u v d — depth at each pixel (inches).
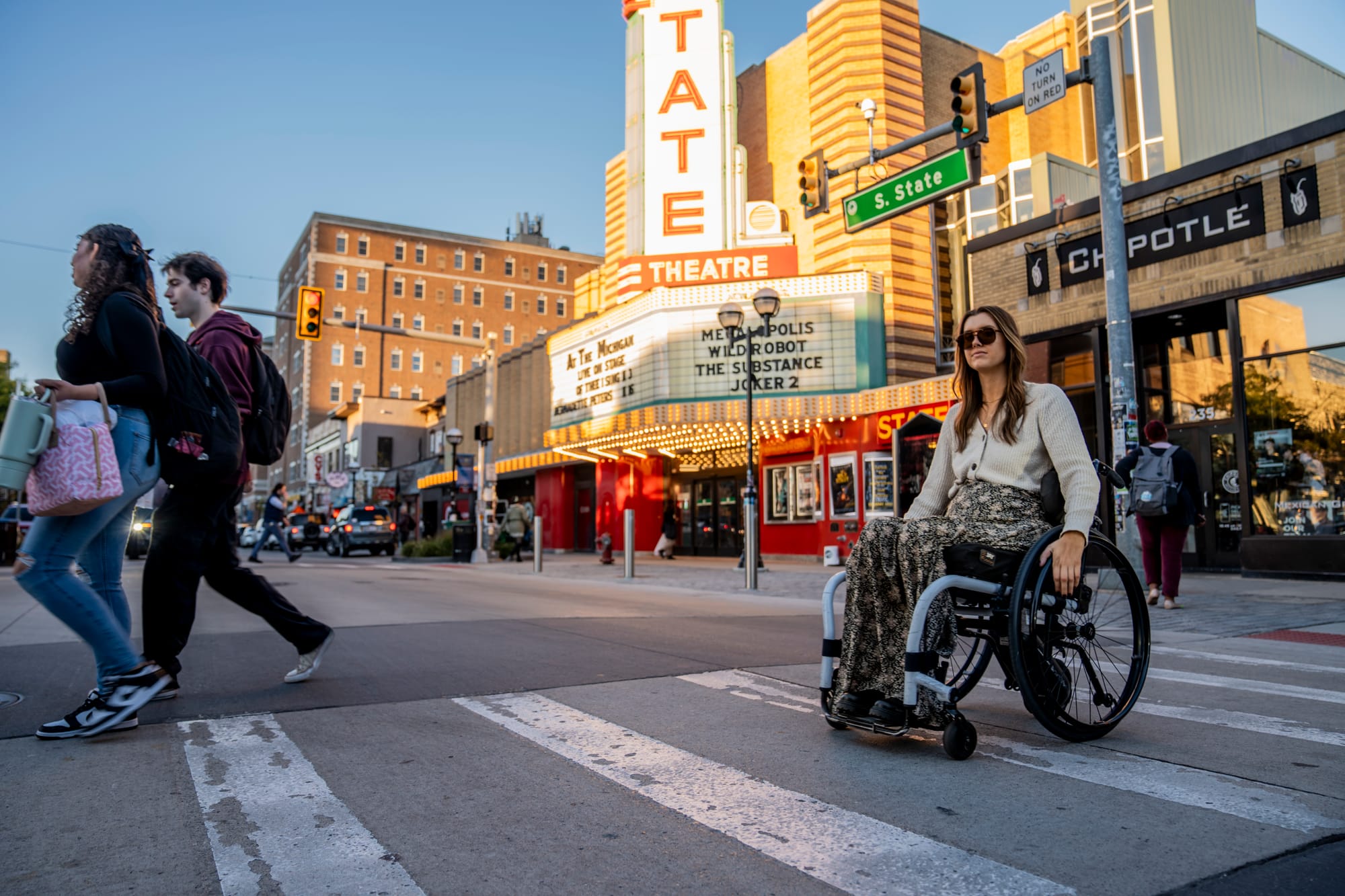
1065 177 684.1
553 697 158.2
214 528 151.4
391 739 127.5
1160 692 166.1
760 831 90.2
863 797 101.6
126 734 129.3
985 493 130.3
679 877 78.4
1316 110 813.2
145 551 762.8
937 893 74.7
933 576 122.5
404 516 1373.0
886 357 749.9
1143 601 138.1
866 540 129.3
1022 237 569.0
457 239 3149.6
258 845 85.9
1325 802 99.3
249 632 252.1
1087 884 76.4
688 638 242.5
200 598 380.8
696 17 843.4
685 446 896.3
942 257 797.9
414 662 196.5
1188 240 484.1
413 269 3051.2
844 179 778.8
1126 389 347.3
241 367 153.6
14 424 113.7
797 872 79.4
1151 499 319.9
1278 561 440.1
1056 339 553.3
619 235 1068.5
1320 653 218.4
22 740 125.6
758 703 153.7
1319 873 78.7
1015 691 168.4
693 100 833.5
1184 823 92.3
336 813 95.3
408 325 3024.1
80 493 116.0
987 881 77.2
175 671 153.1
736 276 796.0
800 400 731.4
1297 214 440.1
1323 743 126.3
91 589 132.2
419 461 1729.8
